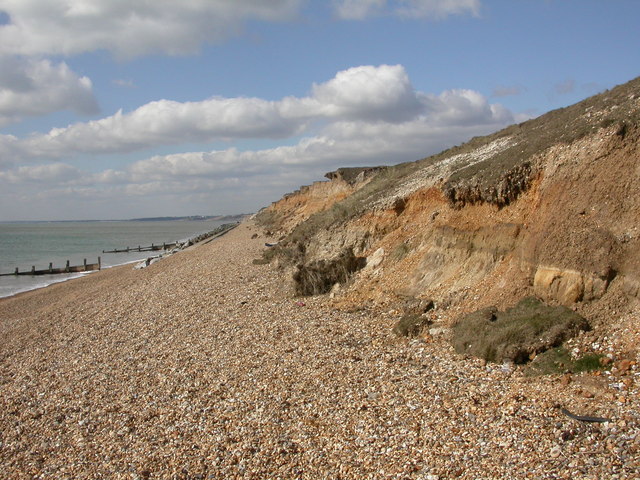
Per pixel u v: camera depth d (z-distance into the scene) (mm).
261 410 11172
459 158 22703
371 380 11867
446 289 16312
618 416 8055
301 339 15898
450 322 14188
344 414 10383
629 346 9703
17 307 31906
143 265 47219
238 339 16984
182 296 26625
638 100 12609
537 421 8570
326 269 22500
